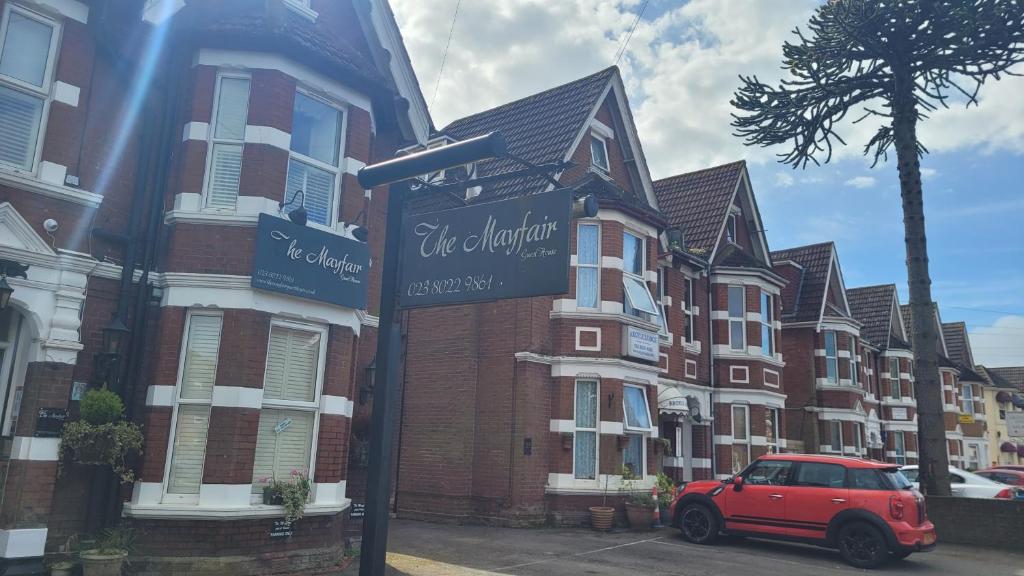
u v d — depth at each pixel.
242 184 9.32
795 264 27.33
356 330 10.60
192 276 9.01
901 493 11.39
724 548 12.62
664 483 15.80
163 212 9.40
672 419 18.92
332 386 9.89
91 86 8.81
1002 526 13.94
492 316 15.70
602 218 16.09
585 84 18.47
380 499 5.90
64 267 8.21
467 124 20.48
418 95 12.45
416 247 6.78
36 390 7.89
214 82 9.65
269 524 8.97
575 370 15.36
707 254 21.30
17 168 8.12
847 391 26.12
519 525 14.29
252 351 9.01
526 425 14.72
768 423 21.14
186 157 9.40
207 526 8.52
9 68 8.19
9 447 8.00
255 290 9.11
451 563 10.54
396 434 16.61
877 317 34.22
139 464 8.66
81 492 8.30
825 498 11.77
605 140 18.56
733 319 21.25
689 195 23.86
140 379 8.91
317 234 9.76
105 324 8.72
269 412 9.38
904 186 16.25
